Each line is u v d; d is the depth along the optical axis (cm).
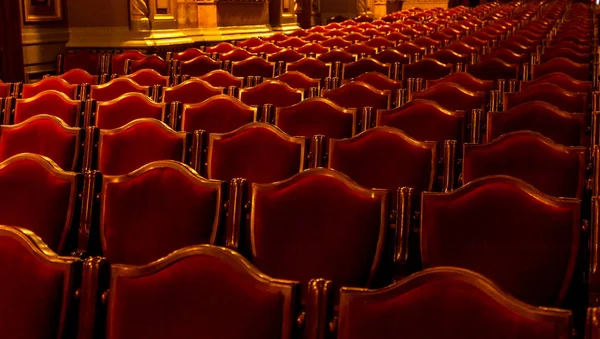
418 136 469
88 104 536
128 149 414
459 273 176
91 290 205
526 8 2448
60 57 923
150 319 196
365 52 919
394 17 1798
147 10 1073
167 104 520
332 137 486
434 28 1465
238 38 1362
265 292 188
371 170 377
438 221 280
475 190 280
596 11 2550
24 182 322
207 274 194
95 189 319
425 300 175
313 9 2039
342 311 181
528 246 271
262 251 296
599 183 348
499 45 929
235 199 300
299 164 393
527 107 466
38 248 211
